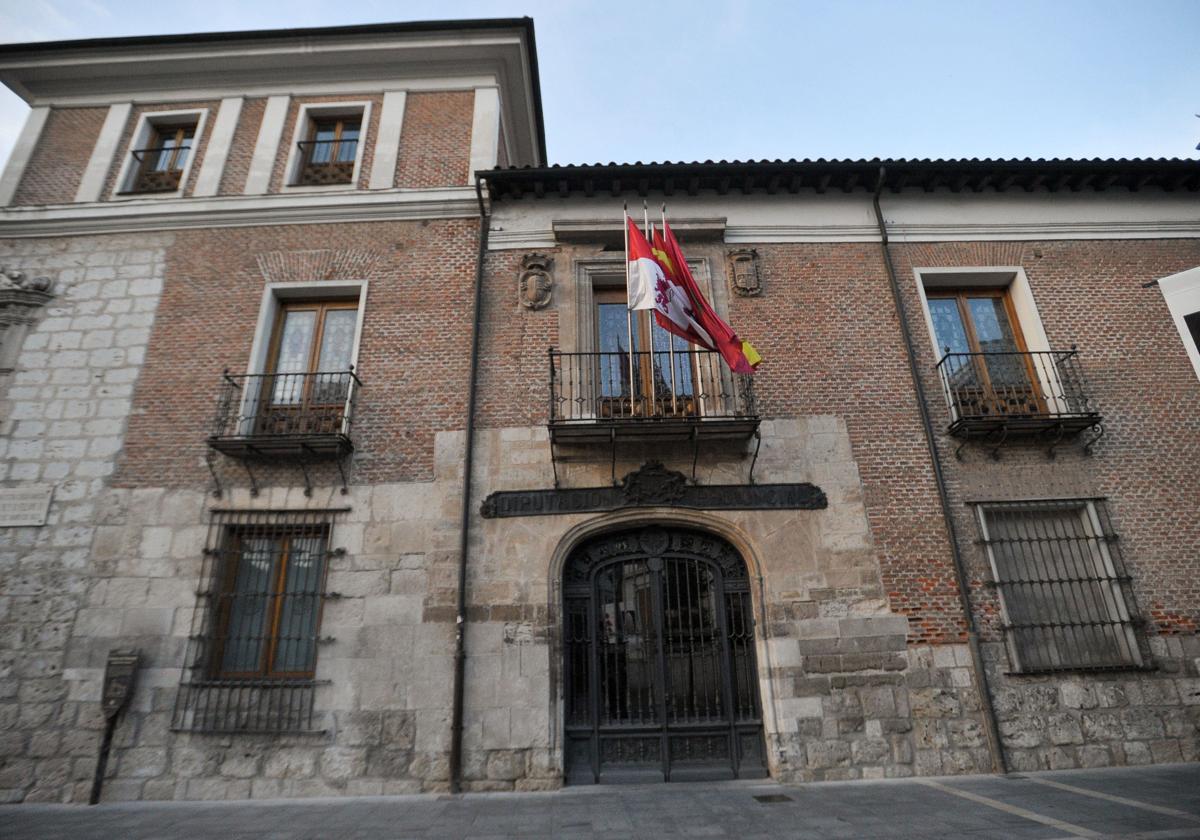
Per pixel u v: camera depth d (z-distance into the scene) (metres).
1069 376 9.60
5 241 10.48
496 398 9.36
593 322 10.05
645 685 8.30
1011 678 8.09
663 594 8.65
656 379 9.76
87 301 10.05
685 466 8.98
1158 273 10.38
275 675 8.19
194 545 8.57
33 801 7.49
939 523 8.75
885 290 10.16
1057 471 9.05
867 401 9.41
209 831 6.12
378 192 10.60
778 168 10.29
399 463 8.97
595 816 6.39
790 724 7.88
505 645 8.11
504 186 10.45
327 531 8.75
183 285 10.14
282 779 7.60
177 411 9.31
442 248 10.32
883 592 8.40
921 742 7.82
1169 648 8.21
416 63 11.80
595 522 8.67
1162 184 10.80
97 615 8.26
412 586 8.35
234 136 11.30
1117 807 6.03
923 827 5.69
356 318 10.10
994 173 10.45
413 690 7.91
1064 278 10.30
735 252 10.30
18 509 8.75
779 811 6.39
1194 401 9.49
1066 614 8.49
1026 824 5.64
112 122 11.47
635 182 10.43
